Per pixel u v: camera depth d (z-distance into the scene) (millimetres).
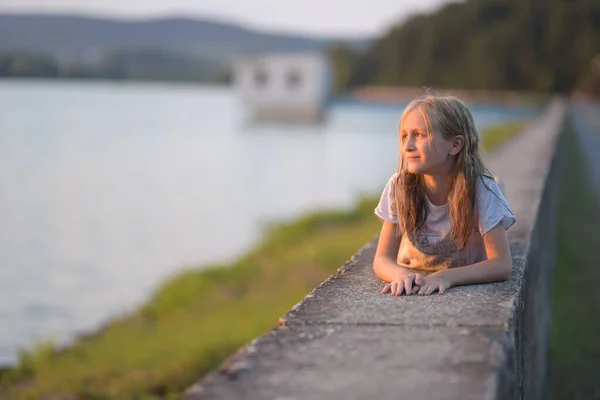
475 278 2881
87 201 22938
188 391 1809
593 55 107500
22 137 46125
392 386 1801
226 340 8234
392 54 135500
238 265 12297
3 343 9359
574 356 5070
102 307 11180
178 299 10898
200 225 18594
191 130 57906
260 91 74000
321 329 2266
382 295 2719
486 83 113688
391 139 51125
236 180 28250
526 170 8359
